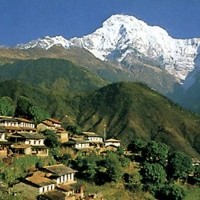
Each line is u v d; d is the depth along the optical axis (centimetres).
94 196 15888
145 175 18288
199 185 19962
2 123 19250
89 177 17275
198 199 19088
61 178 15550
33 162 16325
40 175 15025
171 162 19800
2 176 14462
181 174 19700
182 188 18088
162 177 18362
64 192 14850
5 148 16500
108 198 16250
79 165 17412
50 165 16488
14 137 17512
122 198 16650
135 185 17575
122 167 18838
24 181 14050
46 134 19575
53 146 18838
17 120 19862
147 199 17212
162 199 17675
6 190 13575
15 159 15662
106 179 17475
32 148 17100
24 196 13775
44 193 14075
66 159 17938
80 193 15712
